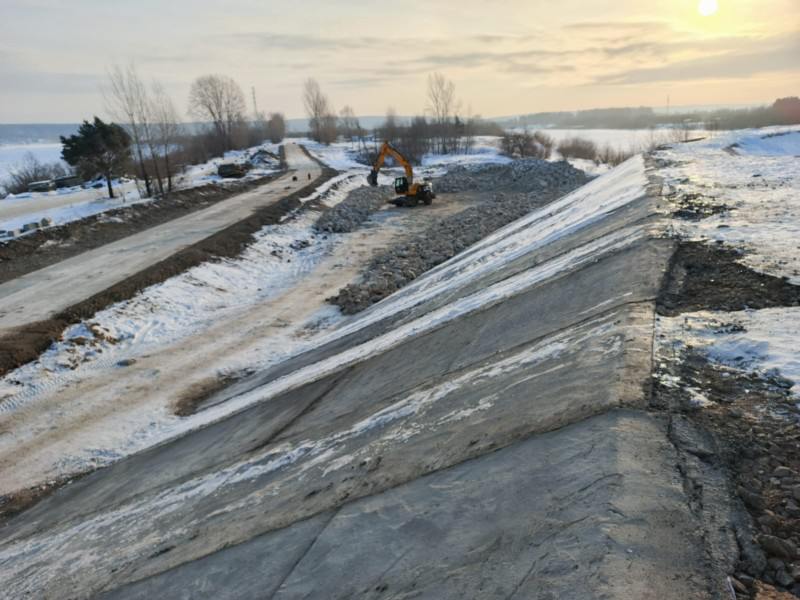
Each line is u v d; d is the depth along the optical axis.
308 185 44.31
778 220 10.16
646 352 5.70
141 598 5.00
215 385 14.20
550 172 45.97
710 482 3.80
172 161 53.03
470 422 5.73
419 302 14.36
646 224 11.08
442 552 3.86
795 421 4.37
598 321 7.07
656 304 7.05
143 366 15.15
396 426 6.60
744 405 4.67
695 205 12.26
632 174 20.23
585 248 11.52
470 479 4.59
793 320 6.01
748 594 2.94
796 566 3.07
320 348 14.19
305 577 4.21
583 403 5.03
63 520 8.70
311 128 110.00
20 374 13.98
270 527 5.29
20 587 6.73
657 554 3.22
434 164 65.12
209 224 29.80
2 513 9.83
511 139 79.44
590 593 3.02
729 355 5.55
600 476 3.96
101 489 9.49
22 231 26.09
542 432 4.83
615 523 3.48
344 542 4.44
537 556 3.43
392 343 10.74
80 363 15.09
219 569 4.86
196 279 21.45
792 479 3.76
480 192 44.22
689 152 26.69
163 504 7.55
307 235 30.39
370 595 3.75
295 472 6.55
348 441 6.82
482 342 8.56
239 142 92.38
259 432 8.96
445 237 27.17
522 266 12.88
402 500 4.70
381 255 25.89
